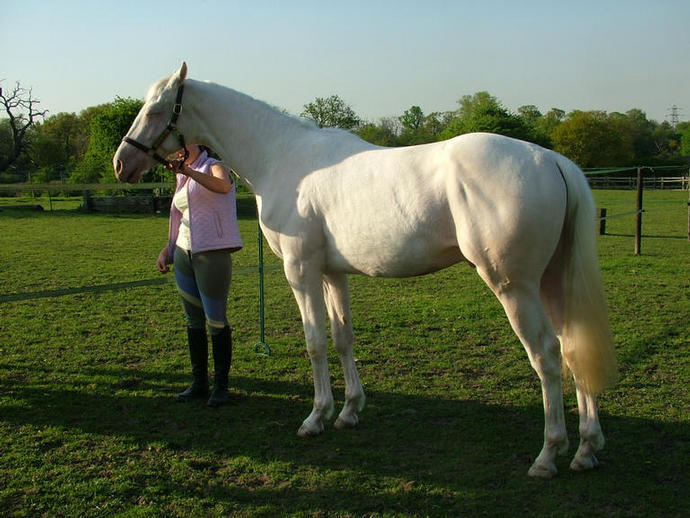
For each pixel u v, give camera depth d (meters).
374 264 2.81
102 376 4.12
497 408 3.53
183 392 3.75
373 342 4.90
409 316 5.72
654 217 16.16
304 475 2.74
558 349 2.56
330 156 2.99
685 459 2.83
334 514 2.40
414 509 2.44
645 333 4.98
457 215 2.51
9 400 3.67
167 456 2.94
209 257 3.50
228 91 3.35
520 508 2.43
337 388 3.96
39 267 8.54
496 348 4.70
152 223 15.33
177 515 2.40
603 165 51.16
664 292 6.61
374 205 2.71
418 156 2.68
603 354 2.55
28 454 2.94
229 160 3.38
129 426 3.30
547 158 2.51
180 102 3.30
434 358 4.48
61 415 3.45
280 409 3.56
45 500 2.51
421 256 2.66
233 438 3.15
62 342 4.91
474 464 2.82
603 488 2.57
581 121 50.97
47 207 20.83
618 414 3.38
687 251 9.84
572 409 3.57
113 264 8.85
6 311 5.93
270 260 9.32
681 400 3.55
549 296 2.79
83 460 2.89
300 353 4.63
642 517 2.34
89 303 6.30
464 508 2.44
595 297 2.53
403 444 3.07
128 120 25.30
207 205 3.51
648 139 68.94
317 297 3.10
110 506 2.47
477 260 2.51
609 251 9.91
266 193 3.19
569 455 2.92
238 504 2.48
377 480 2.68
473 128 41.84
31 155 43.78
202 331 3.72
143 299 6.51
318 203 2.93
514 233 2.40
